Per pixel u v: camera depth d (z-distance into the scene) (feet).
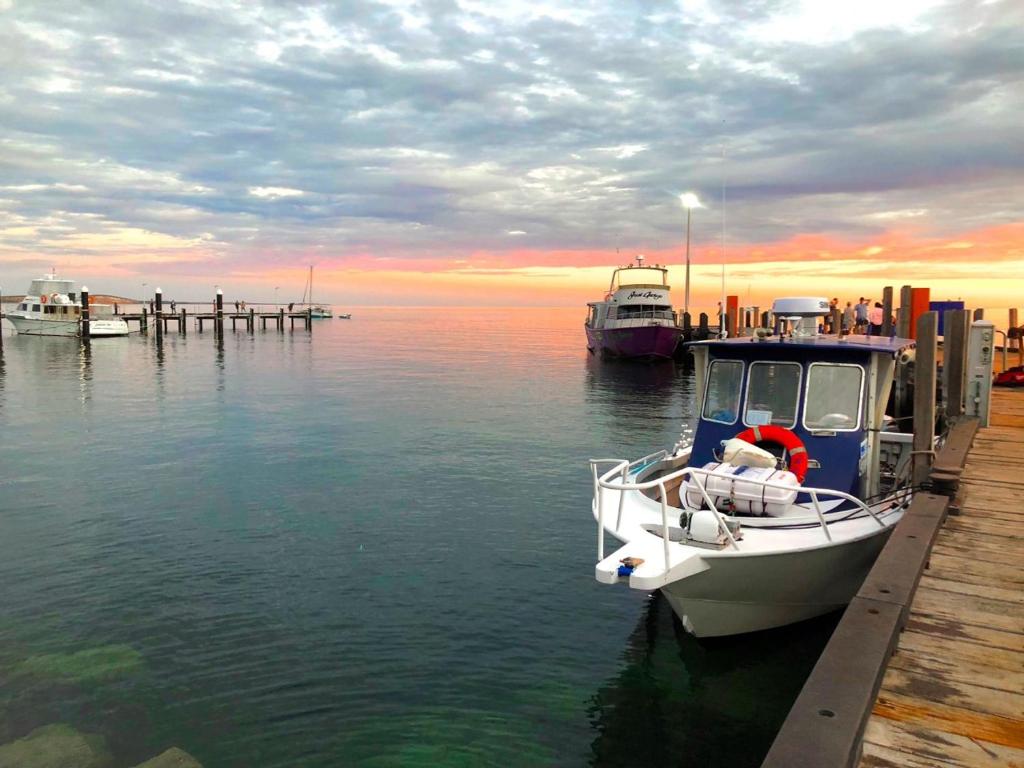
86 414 80.43
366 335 298.56
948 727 10.83
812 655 24.52
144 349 185.06
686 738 20.57
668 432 72.23
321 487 48.57
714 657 24.62
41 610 28.78
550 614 28.78
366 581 31.99
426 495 46.70
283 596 30.32
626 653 25.57
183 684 23.29
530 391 106.83
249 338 245.24
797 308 29.86
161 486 48.62
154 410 83.66
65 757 19.42
